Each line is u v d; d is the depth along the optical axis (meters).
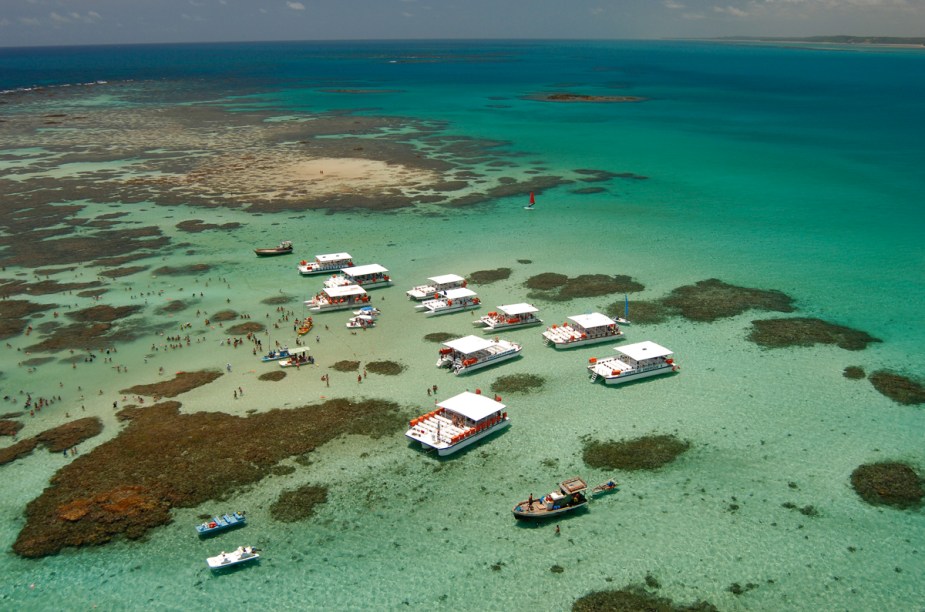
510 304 87.31
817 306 85.06
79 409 62.56
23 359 71.94
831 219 120.38
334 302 85.69
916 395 64.25
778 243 108.69
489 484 52.78
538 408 63.44
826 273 95.75
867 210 125.25
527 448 57.31
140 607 41.53
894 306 84.56
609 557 45.31
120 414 61.75
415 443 57.81
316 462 55.12
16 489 51.56
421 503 50.62
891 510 49.22
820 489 51.56
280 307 86.19
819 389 65.75
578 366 71.56
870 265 98.38
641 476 53.53
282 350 73.50
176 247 107.69
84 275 95.56
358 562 45.09
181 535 47.31
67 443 57.06
